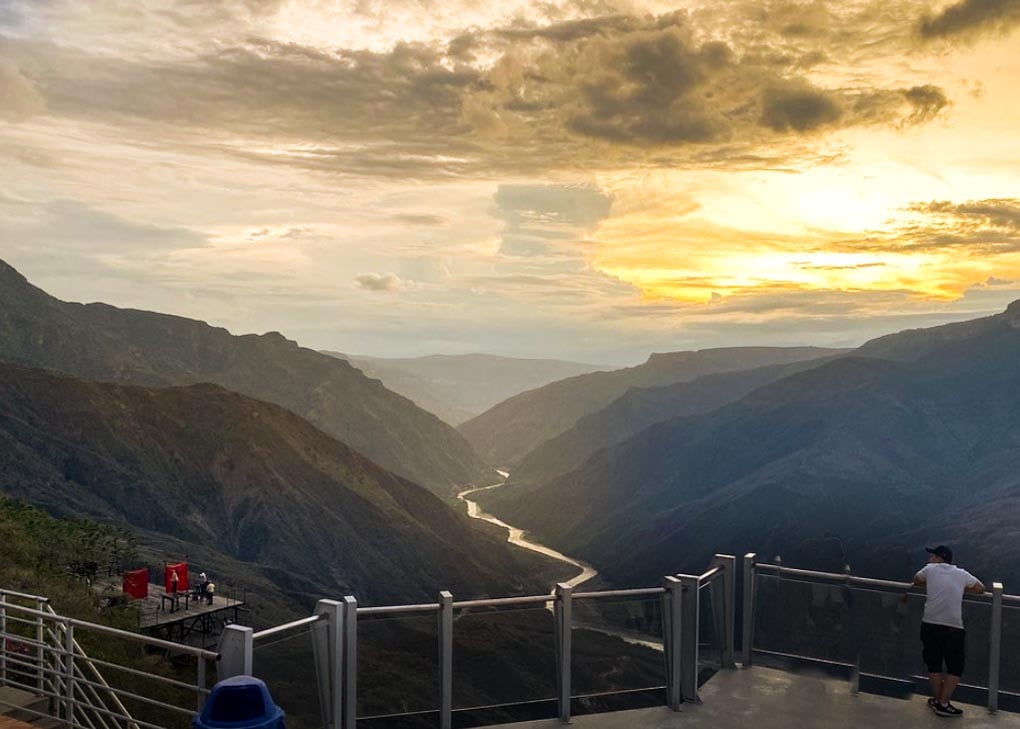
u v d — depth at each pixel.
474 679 7.25
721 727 7.57
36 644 8.33
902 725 7.65
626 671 7.85
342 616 6.66
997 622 8.05
